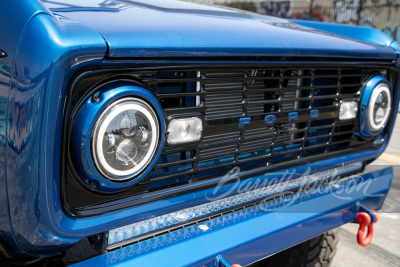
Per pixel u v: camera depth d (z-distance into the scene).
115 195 1.09
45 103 0.88
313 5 14.93
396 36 11.51
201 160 1.28
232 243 1.18
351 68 1.63
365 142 1.82
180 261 1.09
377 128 1.75
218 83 1.31
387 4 11.68
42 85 0.88
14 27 0.93
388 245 2.63
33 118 0.89
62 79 0.90
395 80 1.82
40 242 0.98
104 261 1.03
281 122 1.43
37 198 0.92
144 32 1.06
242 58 1.24
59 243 1.00
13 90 0.91
